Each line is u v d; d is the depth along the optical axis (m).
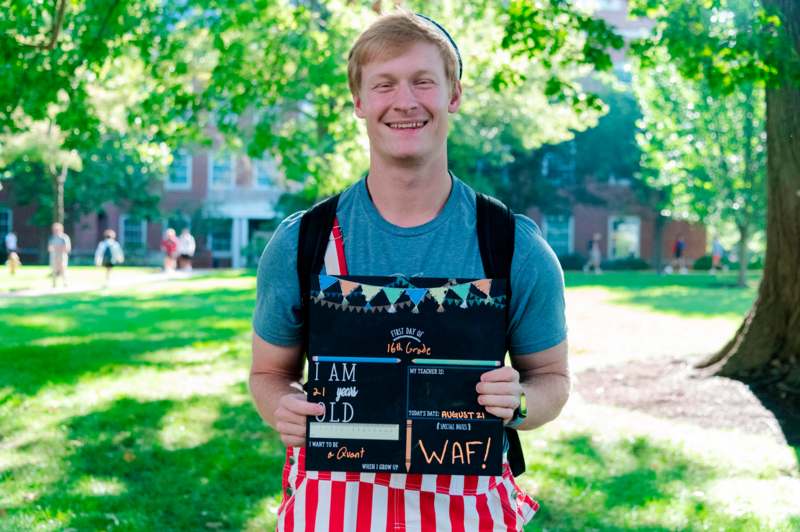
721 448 5.97
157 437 6.30
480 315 1.92
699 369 8.24
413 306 1.92
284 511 2.10
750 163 20.94
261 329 2.14
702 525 4.56
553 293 2.08
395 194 2.02
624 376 8.41
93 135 8.98
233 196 39.25
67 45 9.52
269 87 10.18
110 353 10.07
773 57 6.90
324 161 13.27
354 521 2.01
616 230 39.91
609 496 5.03
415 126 1.97
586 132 35.44
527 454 5.83
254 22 10.32
